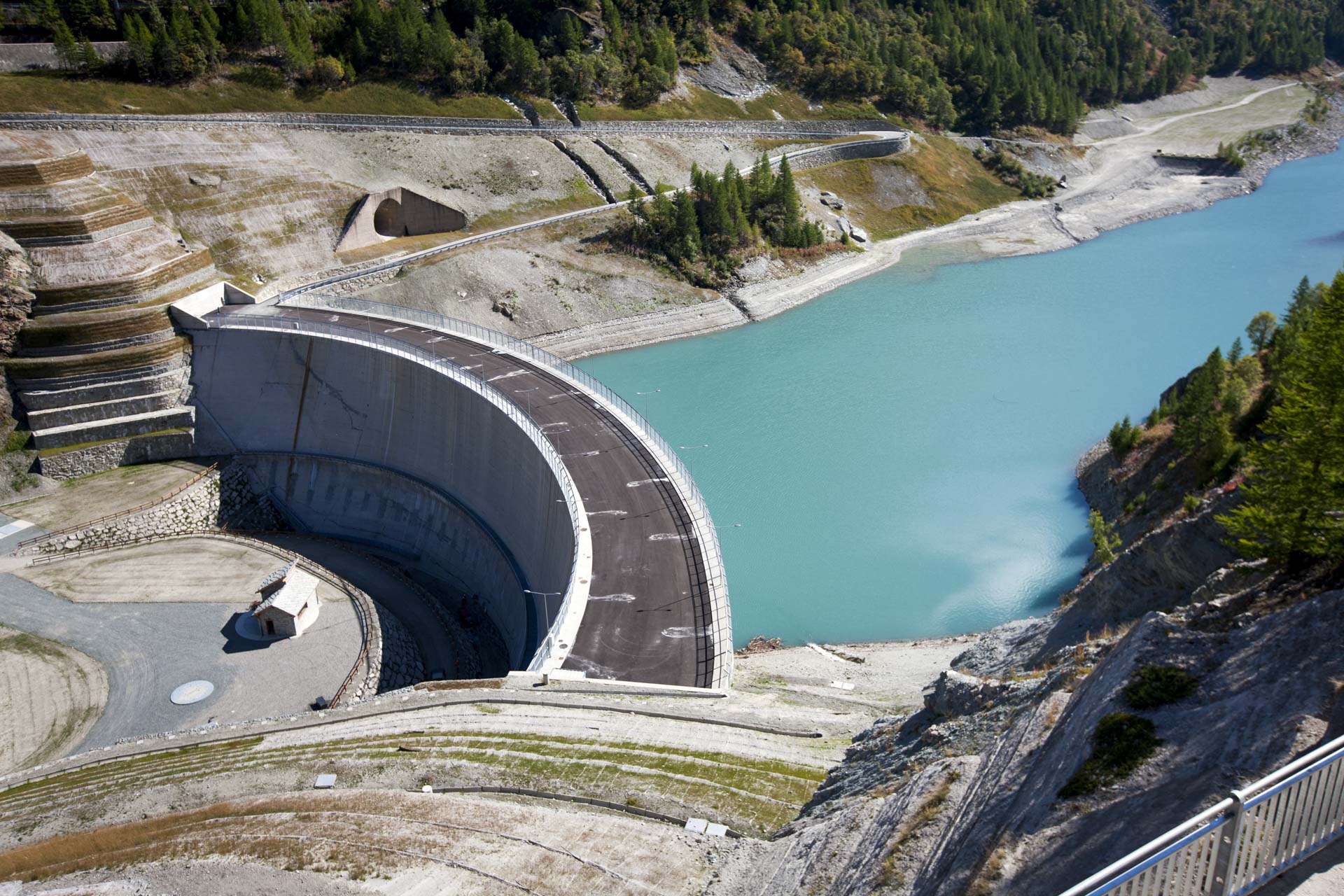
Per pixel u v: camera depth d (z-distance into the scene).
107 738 62.66
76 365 96.88
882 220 185.50
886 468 100.31
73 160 106.06
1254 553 35.47
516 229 146.38
